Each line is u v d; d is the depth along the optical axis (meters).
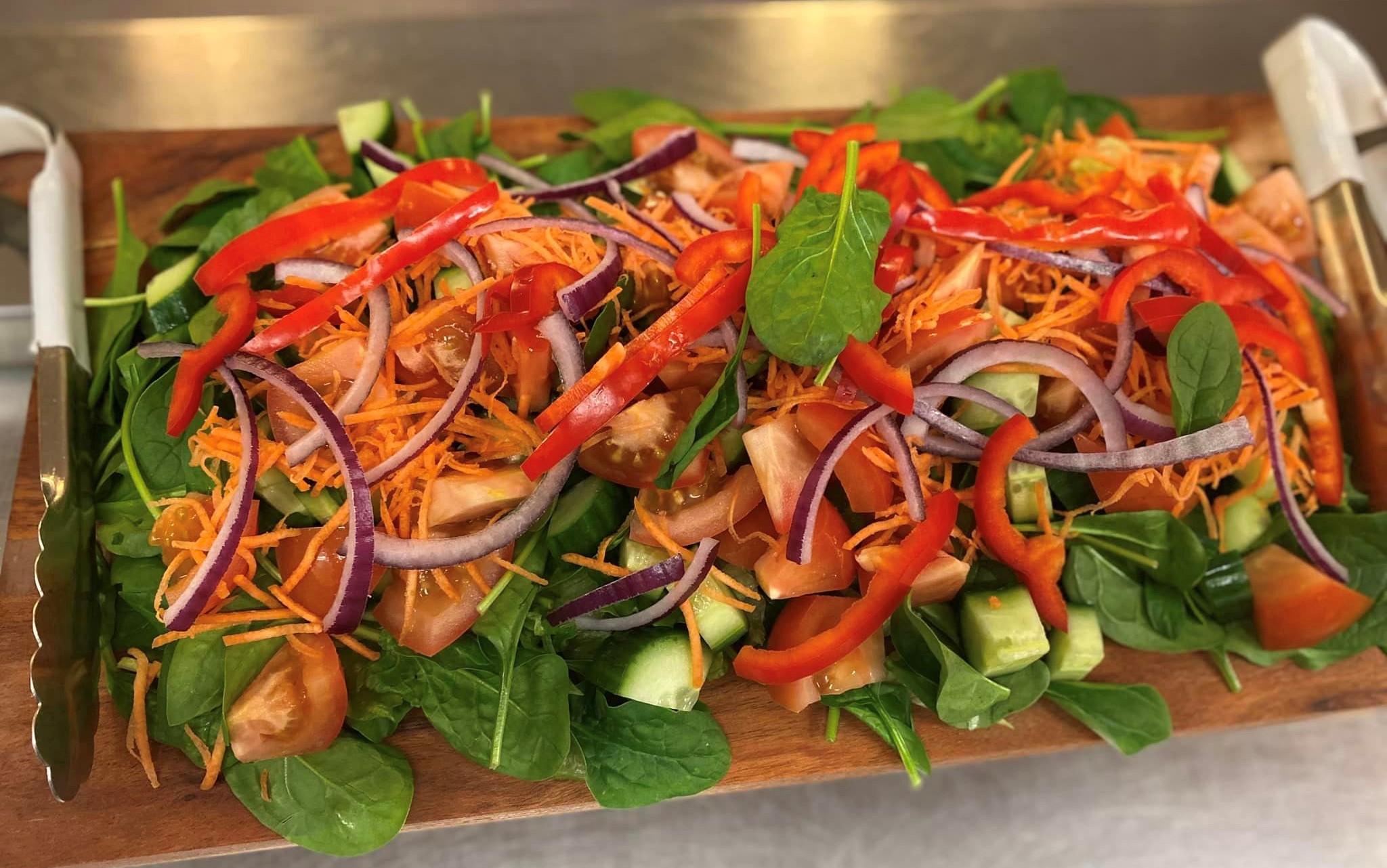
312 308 0.26
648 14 0.52
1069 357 0.29
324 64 0.49
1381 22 0.55
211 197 0.35
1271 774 0.36
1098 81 0.52
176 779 0.27
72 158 0.34
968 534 0.30
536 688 0.27
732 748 0.29
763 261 0.26
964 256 0.30
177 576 0.27
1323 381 0.33
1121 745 0.30
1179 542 0.30
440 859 0.32
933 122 0.38
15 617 0.28
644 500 0.28
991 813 0.34
